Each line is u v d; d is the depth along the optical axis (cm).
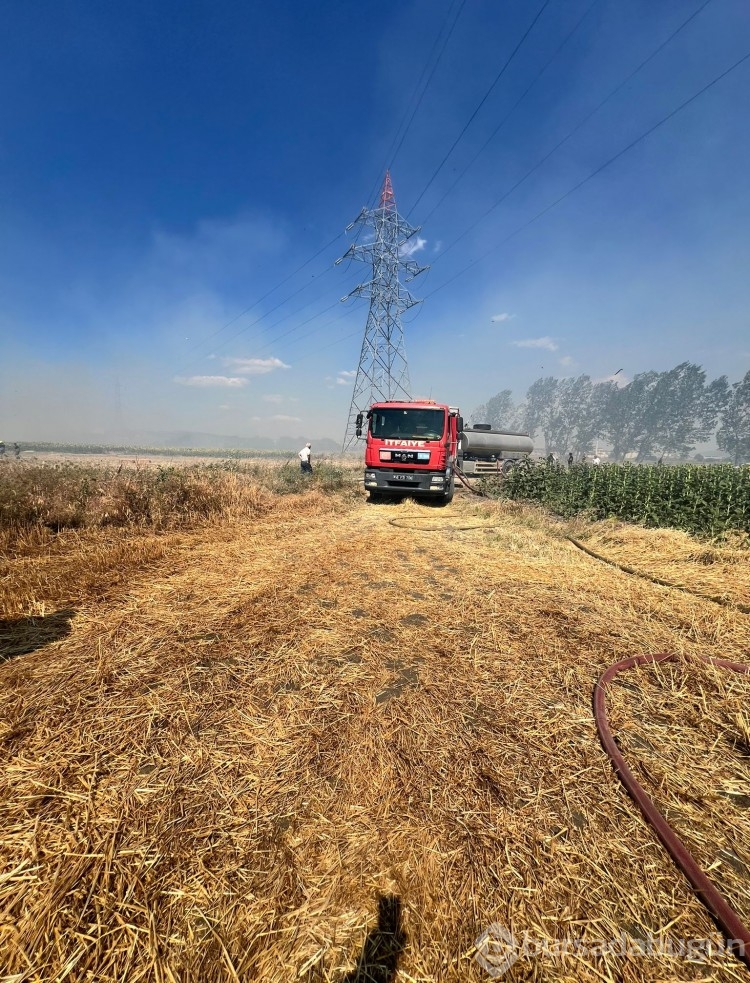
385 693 288
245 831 179
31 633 352
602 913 152
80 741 230
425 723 257
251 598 442
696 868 165
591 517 980
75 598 425
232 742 236
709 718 268
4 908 146
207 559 582
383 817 188
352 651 344
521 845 177
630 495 1006
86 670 300
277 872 162
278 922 145
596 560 629
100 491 820
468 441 2078
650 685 304
